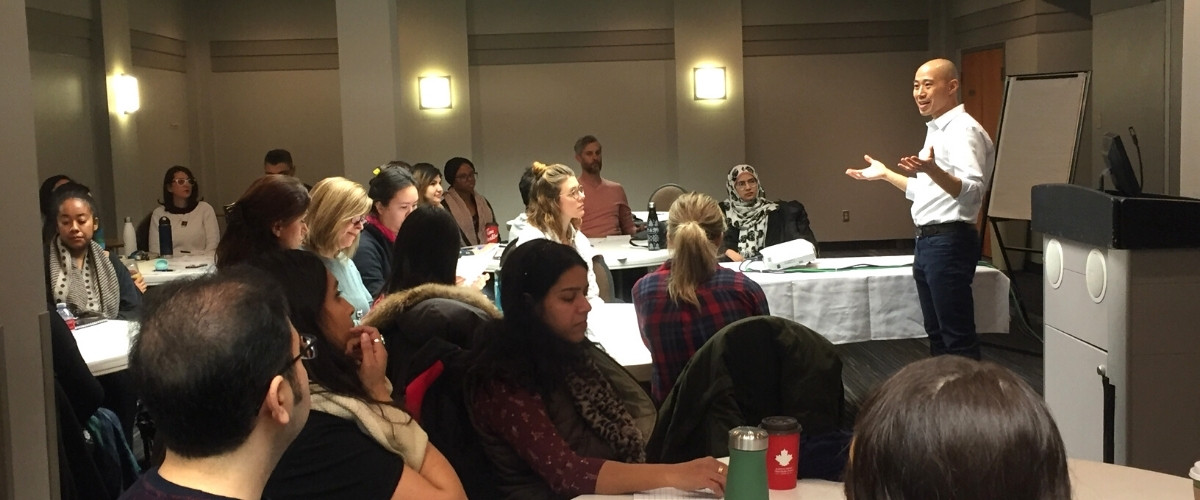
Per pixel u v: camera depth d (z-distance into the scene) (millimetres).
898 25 10547
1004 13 9062
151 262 5973
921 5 10516
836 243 10797
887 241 10836
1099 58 8047
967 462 840
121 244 7199
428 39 9938
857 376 5805
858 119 10656
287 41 10383
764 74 10578
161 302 1181
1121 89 7719
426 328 2355
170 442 1145
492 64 10352
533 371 2146
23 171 2285
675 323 2996
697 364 2285
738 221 5699
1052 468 858
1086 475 2016
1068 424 3461
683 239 2975
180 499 1110
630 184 10547
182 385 1111
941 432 853
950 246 4559
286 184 3125
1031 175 6766
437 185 5293
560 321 2150
